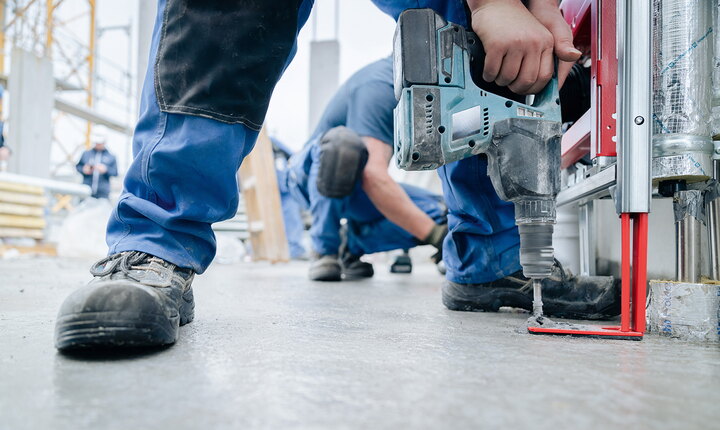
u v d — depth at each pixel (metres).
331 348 0.74
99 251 5.16
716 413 0.45
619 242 1.34
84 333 0.65
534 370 0.61
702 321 0.85
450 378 0.57
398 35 0.92
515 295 1.22
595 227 1.40
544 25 0.94
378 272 3.71
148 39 3.71
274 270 3.41
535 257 0.91
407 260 3.59
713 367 0.64
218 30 0.82
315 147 2.56
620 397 0.50
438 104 0.89
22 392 0.50
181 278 0.84
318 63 8.56
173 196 0.87
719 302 0.85
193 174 0.85
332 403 0.47
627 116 0.82
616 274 1.35
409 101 0.89
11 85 6.86
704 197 0.94
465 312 1.26
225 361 0.64
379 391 0.51
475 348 0.76
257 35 0.84
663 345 0.80
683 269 0.93
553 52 0.91
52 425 0.41
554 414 0.44
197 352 0.70
